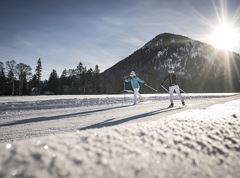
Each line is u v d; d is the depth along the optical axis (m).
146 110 11.84
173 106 13.31
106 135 3.91
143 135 4.18
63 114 10.99
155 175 2.94
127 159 3.14
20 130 7.44
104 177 2.64
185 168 3.28
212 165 3.54
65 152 3.00
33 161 2.65
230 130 5.33
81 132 4.17
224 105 11.30
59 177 2.46
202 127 5.27
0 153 2.74
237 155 4.05
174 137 4.32
